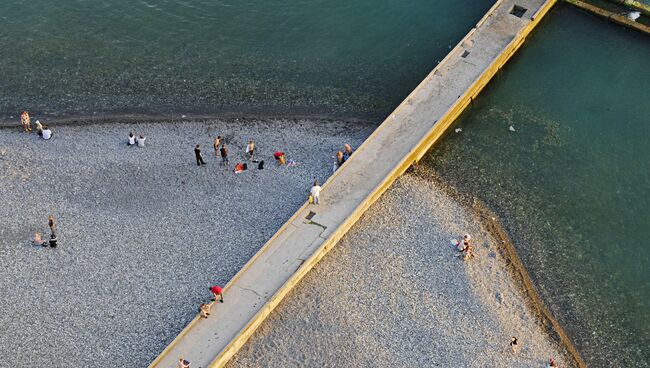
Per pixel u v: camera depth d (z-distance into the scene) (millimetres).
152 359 47344
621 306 53562
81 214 55656
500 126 65875
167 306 50094
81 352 47688
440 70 67250
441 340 49312
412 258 54062
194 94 68312
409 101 64375
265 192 58000
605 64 71562
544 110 67375
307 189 58312
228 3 76688
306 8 76250
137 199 56969
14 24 74062
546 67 71188
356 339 48844
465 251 54188
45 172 58625
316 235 53781
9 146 61156
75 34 73500
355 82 69750
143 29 74062
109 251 53281
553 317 52562
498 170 62281
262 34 73750
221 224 55469
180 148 61906
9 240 53594
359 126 65438
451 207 58812
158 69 70562
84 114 66000
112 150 61406
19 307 49750
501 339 49906
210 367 46031
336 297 51125
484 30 71438
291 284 50938
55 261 52469
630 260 56375
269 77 70062
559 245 57125
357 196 56625
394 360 48156
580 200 60312
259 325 49531
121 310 49844
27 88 68438
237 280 50844
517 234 57656
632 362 50562
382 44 73062
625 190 61094
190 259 53031
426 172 61531
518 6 74312
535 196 60500
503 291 53125
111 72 70188
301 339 48812
